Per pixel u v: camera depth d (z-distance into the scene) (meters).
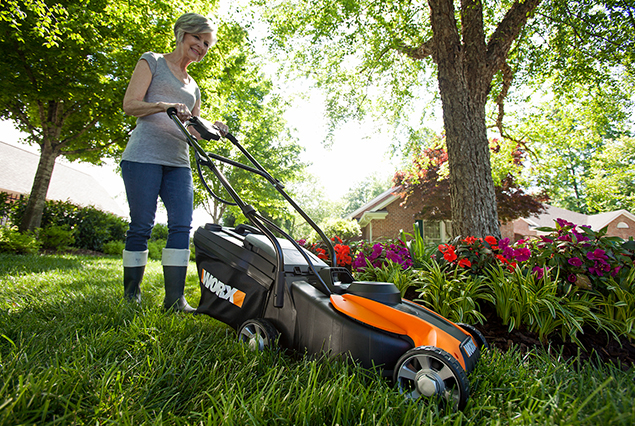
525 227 21.59
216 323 2.53
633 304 2.56
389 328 1.59
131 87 2.57
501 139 7.16
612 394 1.31
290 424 1.11
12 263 5.04
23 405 1.03
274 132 16.44
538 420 1.12
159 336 1.80
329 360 1.61
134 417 1.12
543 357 2.04
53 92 8.23
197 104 3.05
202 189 16.67
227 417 1.06
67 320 2.06
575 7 4.79
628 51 5.02
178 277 2.70
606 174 23.81
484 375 1.58
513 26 4.70
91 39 7.38
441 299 2.88
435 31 4.65
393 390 1.34
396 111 7.49
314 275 2.11
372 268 3.43
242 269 2.16
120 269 5.60
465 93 4.46
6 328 1.82
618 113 6.36
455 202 4.30
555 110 6.86
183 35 2.74
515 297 2.68
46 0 7.26
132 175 2.61
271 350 1.73
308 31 6.75
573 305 2.58
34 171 21.94
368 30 6.32
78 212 12.08
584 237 2.85
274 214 18.88
